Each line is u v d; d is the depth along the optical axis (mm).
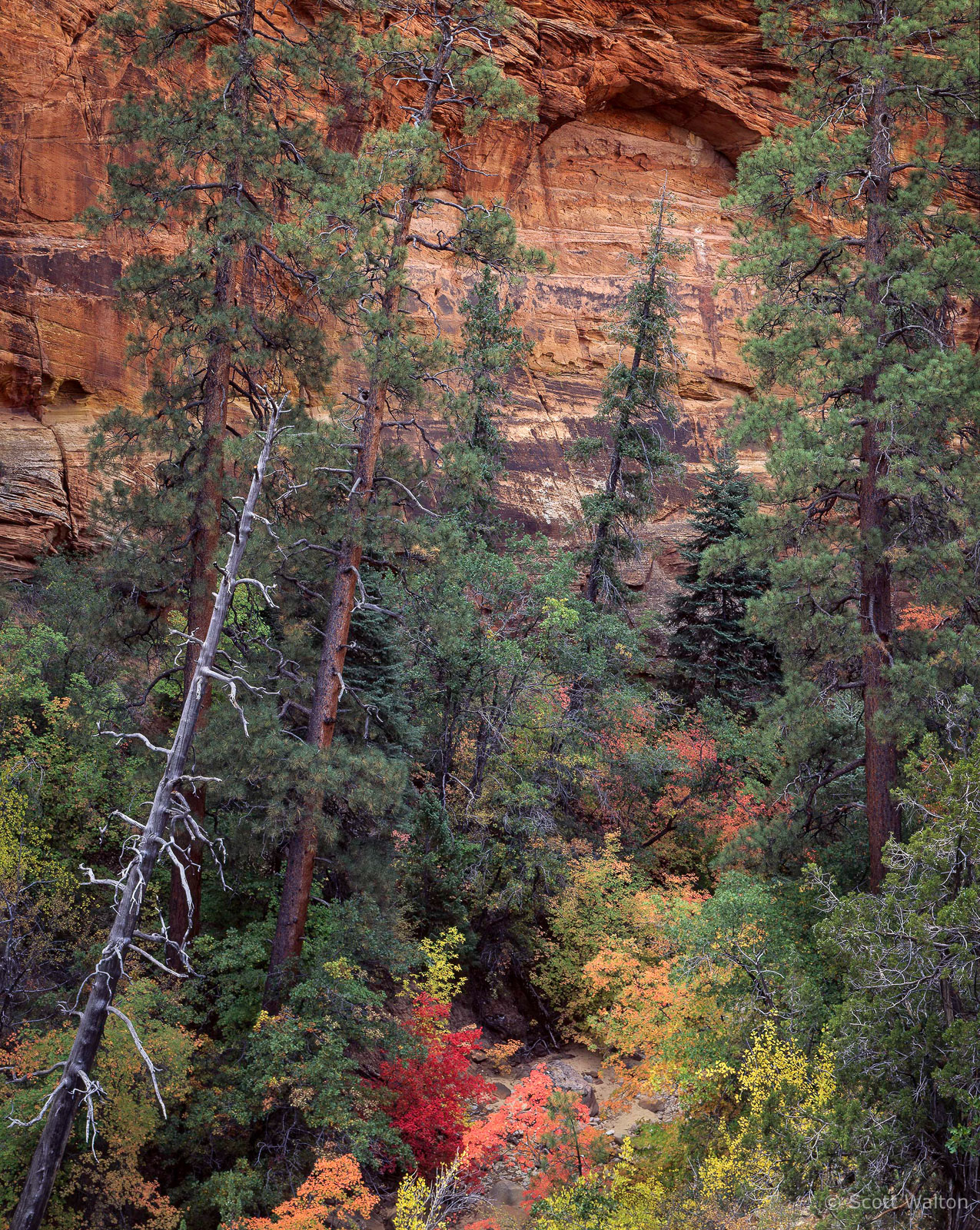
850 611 17453
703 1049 14008
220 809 17641
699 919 16125
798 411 17797
